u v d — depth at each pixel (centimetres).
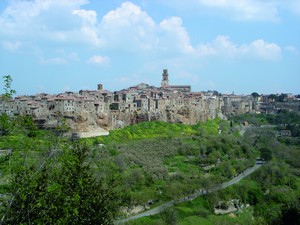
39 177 4816
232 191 16600
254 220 13738
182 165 19025
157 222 12650
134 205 13562
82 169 5534
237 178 18738
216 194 15825
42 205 4659
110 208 6131
